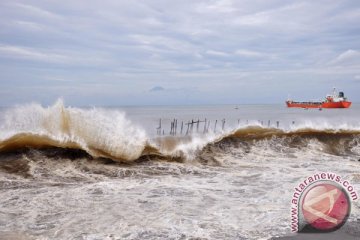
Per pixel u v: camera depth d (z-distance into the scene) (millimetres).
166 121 40625
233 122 41000
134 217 6172
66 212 6395
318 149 14633
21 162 9758
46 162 9961
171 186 8406
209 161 11852
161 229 5625
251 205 6926
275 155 13266
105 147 10898
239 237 5387
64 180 8773
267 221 6066
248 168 10930
